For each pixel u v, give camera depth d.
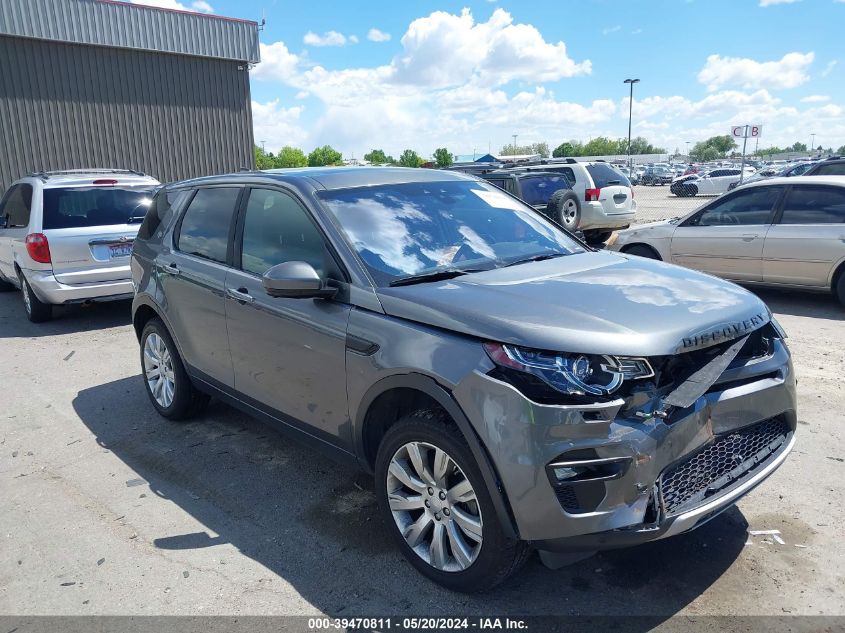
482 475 2.68
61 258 7.93
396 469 3.11
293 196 3.86
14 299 10.48
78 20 16.55
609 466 2.56
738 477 2.91
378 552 3.36
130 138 18.00
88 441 4.92
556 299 2.97
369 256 3.45
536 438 2.54
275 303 3.71
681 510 2.67
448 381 2.76
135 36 17.53
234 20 19.31
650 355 2.59
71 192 8.23
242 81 20.09
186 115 19.02
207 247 4.52
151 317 5.28
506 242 3.96
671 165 80.50
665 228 9.56
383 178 4.13
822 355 6.28
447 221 3.93
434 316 2.94
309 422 3.67
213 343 4.36
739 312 2.99
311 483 4.14
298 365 3.61
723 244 8.90
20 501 4.05
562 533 2.58
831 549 3.21
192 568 3.29
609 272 3.49
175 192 5.12
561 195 12.10
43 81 16.41
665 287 3.21
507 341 2.67
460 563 2.92
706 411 2.73
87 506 3.95
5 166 16.03
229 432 4.96
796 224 8.32
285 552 3.40
